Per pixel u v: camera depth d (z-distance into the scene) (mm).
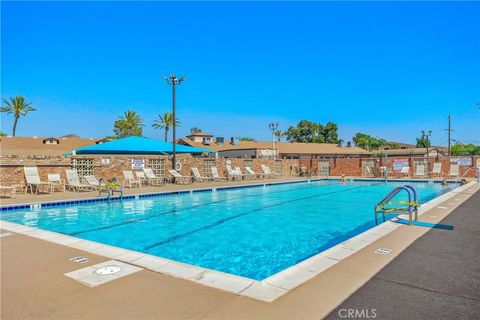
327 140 71062
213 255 7020
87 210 12477
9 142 36688
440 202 11031
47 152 33906
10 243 6059
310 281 4070
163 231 9391
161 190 17359
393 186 22688
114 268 4605
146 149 21406
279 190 20531
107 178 18656
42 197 14000
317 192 19594
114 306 3447
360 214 12227
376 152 52750
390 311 3295
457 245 5680
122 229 9609
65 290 3865
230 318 3176
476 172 23266
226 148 45625
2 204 11836
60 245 5898
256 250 7398
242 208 13547
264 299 3576
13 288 3934
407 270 4441
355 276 4227
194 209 13195
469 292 3740
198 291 3801
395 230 6848
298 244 7938
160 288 3896
